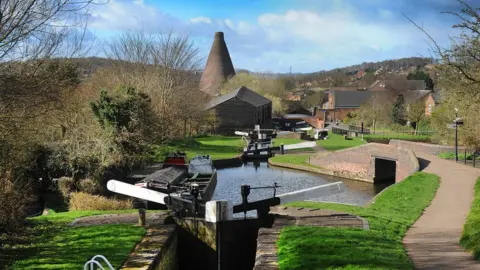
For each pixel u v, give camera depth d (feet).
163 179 72.74
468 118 89.76
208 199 73.00
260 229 38.24
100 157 73.77
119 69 137.59
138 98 93.20
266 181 106.11
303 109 322.14
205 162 98.22
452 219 45.55
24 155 50.01
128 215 47.47
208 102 244.42
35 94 33.63
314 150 151.02
